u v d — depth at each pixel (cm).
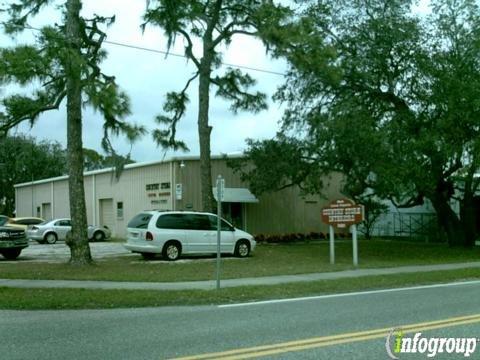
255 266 1997
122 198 3747
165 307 1192
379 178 2269
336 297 1321
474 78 2362
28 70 1598
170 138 2956
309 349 757
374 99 2620
